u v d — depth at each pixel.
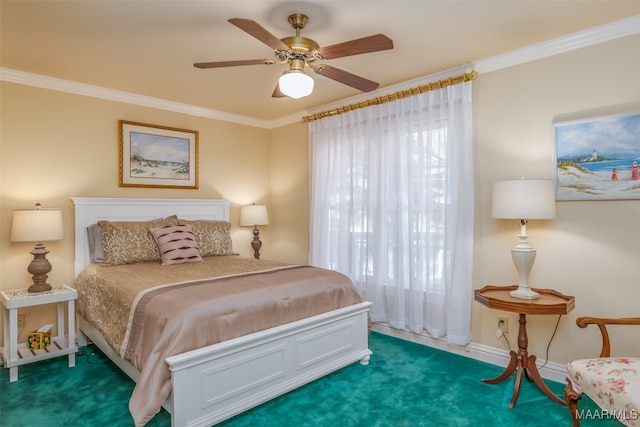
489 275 3.01
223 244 4.02
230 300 2.22
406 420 2.18
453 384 2.63
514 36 2.58
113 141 3.73
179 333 1.96
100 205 3.58
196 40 2.61
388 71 3.23
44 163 3.34
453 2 2.14
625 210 2.40
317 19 2.33
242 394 2.18
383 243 3.62
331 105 4.21
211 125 4.49
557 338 2.67
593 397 1.81
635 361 1.89
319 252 4.20
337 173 4.09
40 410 2.27
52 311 3.35
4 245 3.14
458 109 3.12
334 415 2.23
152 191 4.02
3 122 3.14
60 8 2.19
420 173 3.34
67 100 3.46
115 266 3.19
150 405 1.81
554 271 2.68
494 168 2.97
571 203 2.61
